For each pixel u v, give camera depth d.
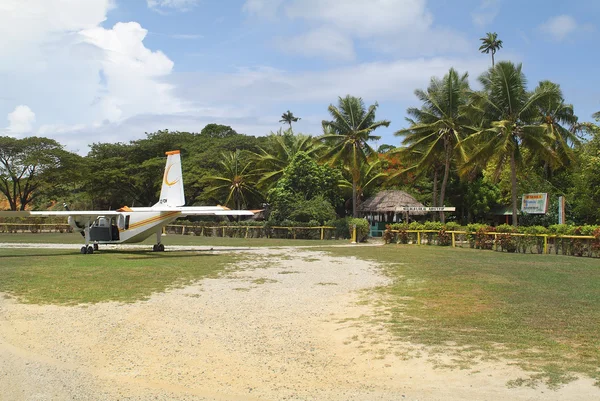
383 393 5.53
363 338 7.79
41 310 9.95
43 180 48.66
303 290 12.27
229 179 46.41
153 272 15.42
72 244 27.84
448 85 34.19
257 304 10.57
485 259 19.34
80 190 60.16
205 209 22.94
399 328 8.30
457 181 44.97
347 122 39.12
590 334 7.69
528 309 9.59
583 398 5.16
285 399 5.45
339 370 6.36
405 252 22.92
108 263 17.64
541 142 28.55
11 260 18.55
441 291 11.82
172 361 6.84
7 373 6.39
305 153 41.03
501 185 41.53
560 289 11.91
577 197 35.31
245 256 20.92
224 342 7.73
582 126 41.00
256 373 6.32
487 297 10.93
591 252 20.52
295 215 38.03
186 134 59.56
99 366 6.66
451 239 27.45
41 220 48.28
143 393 5.68
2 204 60.44
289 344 7.58
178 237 40.09
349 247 26.61
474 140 31.45
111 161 52.06
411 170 39.91
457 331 8.02
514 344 7.19
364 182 44.19
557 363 6.29
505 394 5.34
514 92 29.05
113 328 8.59
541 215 36.22
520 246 23.11
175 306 10.37
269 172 45.81
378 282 13.45
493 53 59.06
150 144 54.88
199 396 5.58
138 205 56.22
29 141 47.62
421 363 6.49
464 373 6.05
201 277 14.46
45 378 6.20
